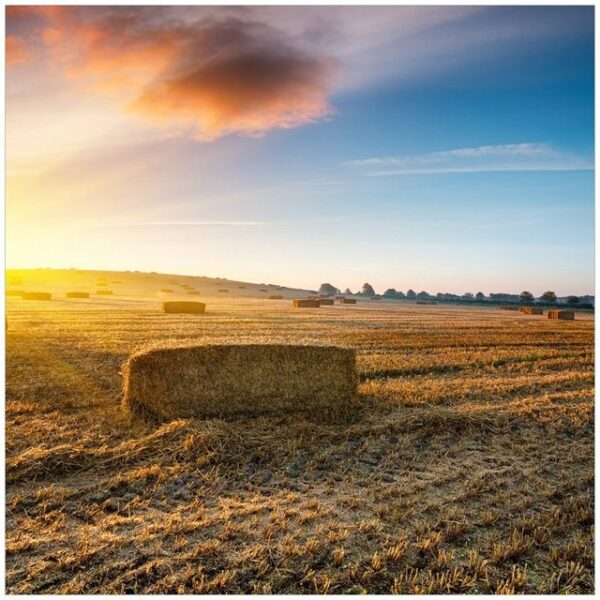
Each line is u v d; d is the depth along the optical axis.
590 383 15.05
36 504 6.72
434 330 31.53
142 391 10.45
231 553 5.56
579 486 7.64
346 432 9.70
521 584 5.14
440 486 7.57
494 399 12.76
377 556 5.52
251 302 67.56
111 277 122.06
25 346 19.66
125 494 7.05
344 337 25.69
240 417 10.68
